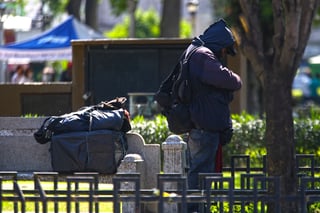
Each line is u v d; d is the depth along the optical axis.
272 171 22.92
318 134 37.44
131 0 67.00
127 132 24.44
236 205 24.72
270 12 53.28
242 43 23.39
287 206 22.16
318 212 24.97
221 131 23.17
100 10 123.94
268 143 23.05
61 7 80.19
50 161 25.58
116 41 36.91
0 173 20.47
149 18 105.94
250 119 37.81
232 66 36.34
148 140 34.53
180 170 23.06
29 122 25.91
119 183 20.61
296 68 23.06
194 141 23.09
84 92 37.28
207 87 22.86
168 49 37.00
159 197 19.70
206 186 19.94
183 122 23.12
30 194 21.33
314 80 113.94
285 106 22.91
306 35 22.98
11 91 38.47
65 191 20.81
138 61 37.09
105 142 23.73
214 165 23.34
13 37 76.88
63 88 37.84
